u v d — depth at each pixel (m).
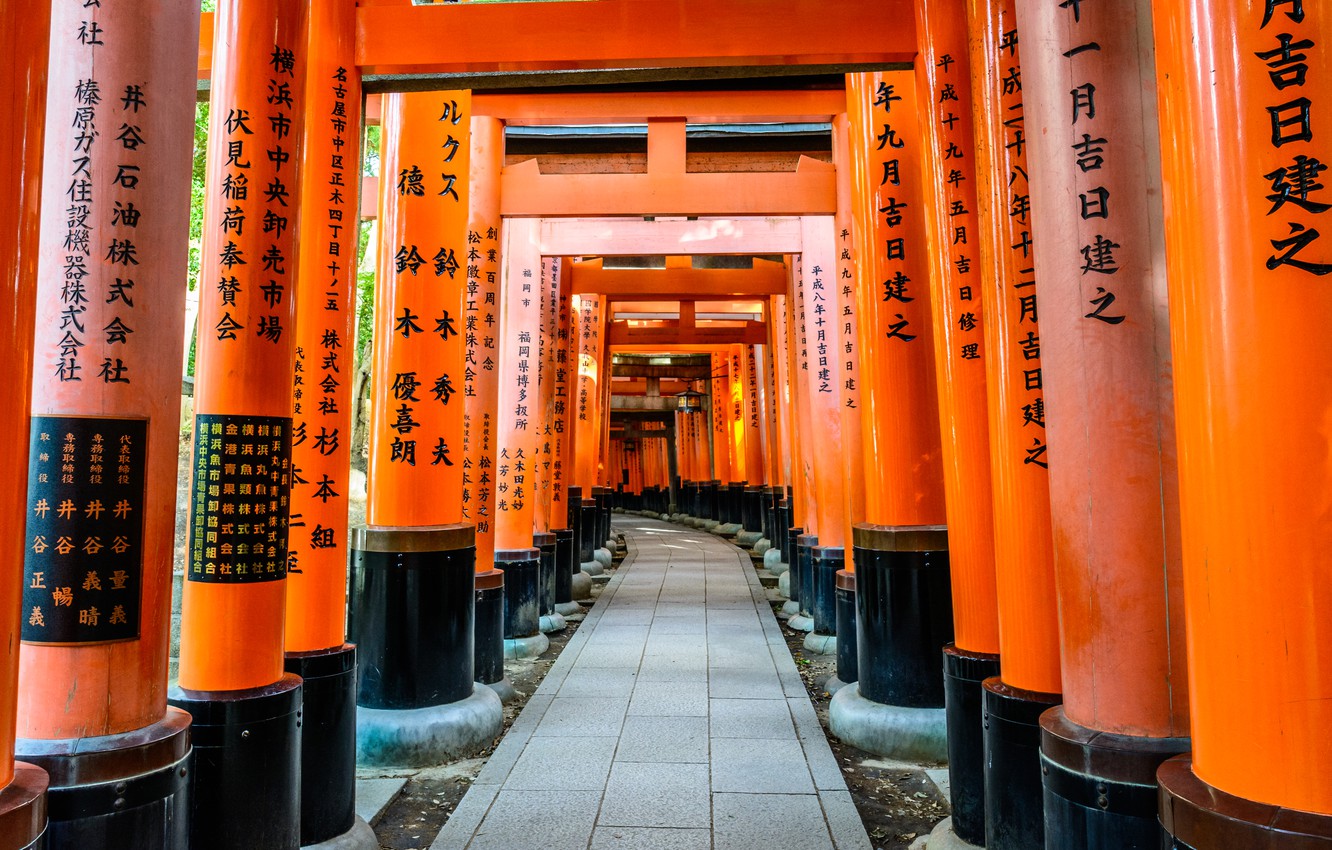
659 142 8.48
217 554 3.61
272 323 3.79
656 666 7.92
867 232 5.73
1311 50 1.88
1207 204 1.98
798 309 11.08
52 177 2.89
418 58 4.89
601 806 4.71
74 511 2.79
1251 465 1.89
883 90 5.64
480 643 6.96
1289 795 1.82
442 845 4.25
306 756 4.14
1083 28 2.83
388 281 5.77
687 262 13.73
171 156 3.05
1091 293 2.78
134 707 2.84
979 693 4.07
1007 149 3.58
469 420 7.55
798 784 5.00
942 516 5.63
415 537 5.65
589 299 15.33
